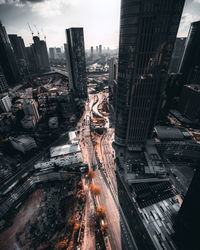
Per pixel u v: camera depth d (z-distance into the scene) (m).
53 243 149.88
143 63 176.25
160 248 133.38
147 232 145.38
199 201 103.62
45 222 168.75
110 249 135.38
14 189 195.75
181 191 184.38
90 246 140.25
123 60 184.00
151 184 189.88
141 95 197.12
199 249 109.88
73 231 152.62
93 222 158.00
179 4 149.38
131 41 166.88
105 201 176.25
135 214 161.62
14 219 173.75
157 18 152.50
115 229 149.12
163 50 170.00
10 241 155.62
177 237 133.62
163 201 170.88
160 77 189.62
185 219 119.88
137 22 156.12
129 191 186.50
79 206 174.88
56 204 186.50
